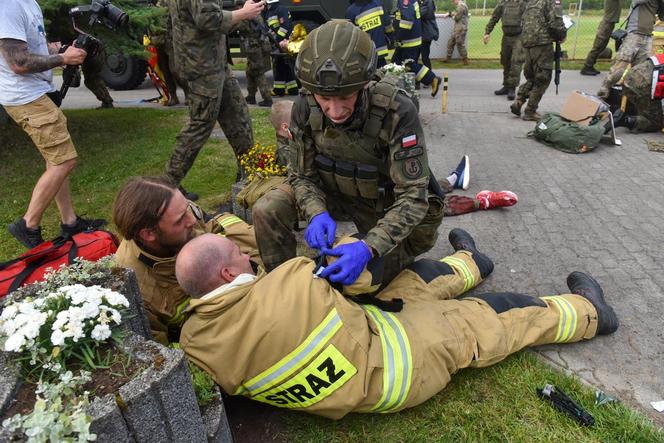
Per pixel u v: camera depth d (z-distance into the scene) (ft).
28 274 7.34
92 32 17.33
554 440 6.50
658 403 7.12
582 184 15.21
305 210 7.82
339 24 6.48
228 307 5.96
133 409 4.32
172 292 7.58
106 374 4.58
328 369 6.03
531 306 7.91
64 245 7.88
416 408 7.12
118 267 6.27
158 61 26.63
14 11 10.27
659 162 16.84
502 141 19.90
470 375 7.61
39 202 11.31
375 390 6.29
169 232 6.84
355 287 6.71
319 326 5.98
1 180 17.31
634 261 10.83
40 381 4.41
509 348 7.47
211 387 5.94
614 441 6.43
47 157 11.25
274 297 5.96
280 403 6.65
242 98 14.14
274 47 27.66
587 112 18.30
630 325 8.77
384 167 7.56
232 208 13.37
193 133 12.82
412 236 8.45
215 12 11.32
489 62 41.39
